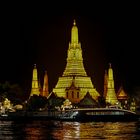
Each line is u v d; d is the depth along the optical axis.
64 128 175.50
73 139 136.88
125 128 175.38
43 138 139.12
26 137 141.62
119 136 144.50
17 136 144.25
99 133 154.50
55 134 150.88
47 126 187.25
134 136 144.50
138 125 195.25
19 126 186.25
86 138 139.25
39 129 169.75
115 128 175.50
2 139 136.25
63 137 142.00
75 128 175.50
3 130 164.75
